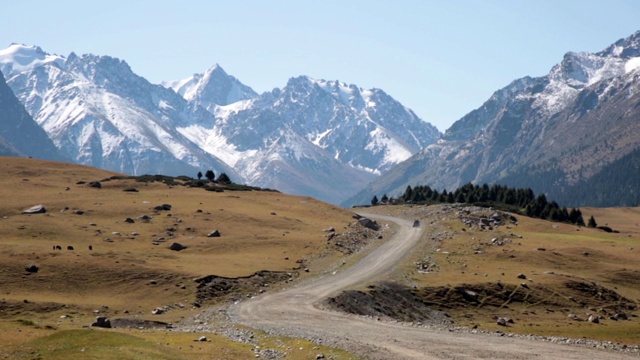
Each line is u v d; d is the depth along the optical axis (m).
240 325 73.06
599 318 101.94
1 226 123.56
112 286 92.69
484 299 104.12
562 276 116.88
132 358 49.59
